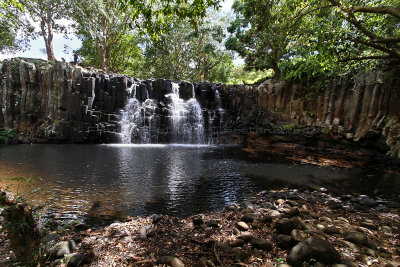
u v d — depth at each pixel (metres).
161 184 6.85
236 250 3.03
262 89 18.78
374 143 12.71
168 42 32.16
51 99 17.20
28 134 16.67
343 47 9.30
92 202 5.28
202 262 2.77
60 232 3.70
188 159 10.95
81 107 17.03
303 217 4.33
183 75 35.56
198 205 5.30
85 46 33.47
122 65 37.44
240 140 18.64
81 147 14.36
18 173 7.48
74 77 17.45
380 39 7.66
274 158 11.92
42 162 9.33
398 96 11.47
